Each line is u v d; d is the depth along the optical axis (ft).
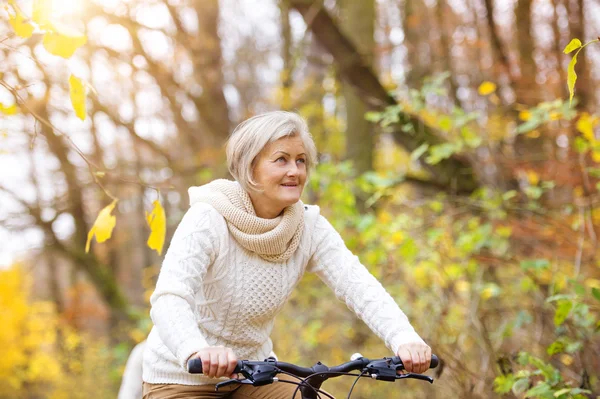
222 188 9.04
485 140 21.21
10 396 51.37
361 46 36.14
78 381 47.42
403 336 8.43
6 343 50.85
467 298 19.01
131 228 68.44
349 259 9.39
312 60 36.11
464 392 13.84
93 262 49.67
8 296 52.31
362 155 34.12
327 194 21.29
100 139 37.17
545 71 26.11
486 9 28.78
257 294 9.06
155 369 9.20
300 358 27.04
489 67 31.14
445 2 38.50
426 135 24.57
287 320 27.58
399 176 20.74
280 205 8.98
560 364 14.32
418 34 43.93
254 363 7.47
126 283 71.92
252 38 49.11
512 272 20.20
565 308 12.70
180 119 38.52
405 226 20.15
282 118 8.84
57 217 38.81
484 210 20.83
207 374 7.29
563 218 19.16
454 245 19.89
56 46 9.16
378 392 20.94
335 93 37.58
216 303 9.01
